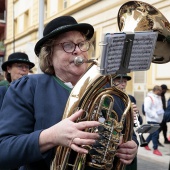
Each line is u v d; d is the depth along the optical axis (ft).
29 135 4.42
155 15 5.91
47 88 5.09
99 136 4.49
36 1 52.37
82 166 4.57
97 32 37.55
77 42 5.15
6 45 68.44
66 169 4.57
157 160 19.99
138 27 5.86
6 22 68.74
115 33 4.07
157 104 21.68
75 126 4.20
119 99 5.52
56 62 5.19
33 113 4.94
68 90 5.10
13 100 4.94
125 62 4.37
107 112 4.73
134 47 4.34
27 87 5.09
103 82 4.63
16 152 4.36
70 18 5.34
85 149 4.21
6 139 4.57
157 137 21.62
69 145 4.17
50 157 4.64
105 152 4.57
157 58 5.97
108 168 4.72
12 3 64.90
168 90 28.02
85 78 4.63
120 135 4.94
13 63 11.29
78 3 40.57
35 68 23.20
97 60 4.67
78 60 4.85
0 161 4.48
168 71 28.12
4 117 4.86
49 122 4.81
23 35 58.23
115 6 34.04
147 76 31.04
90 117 4.60
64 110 4.65
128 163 4.96
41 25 24.29
